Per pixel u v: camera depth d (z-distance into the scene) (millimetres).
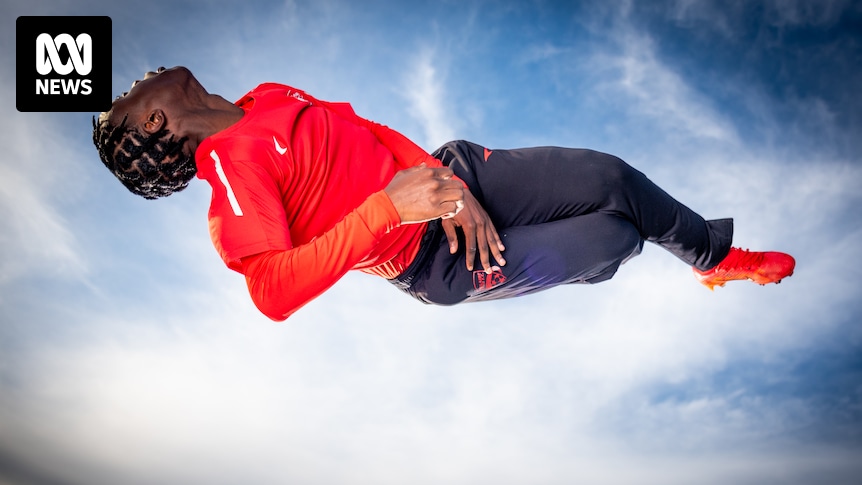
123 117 1441
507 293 1559
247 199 1264
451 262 1518
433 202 1212
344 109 1647
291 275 1190
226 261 1285
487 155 1531
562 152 1507
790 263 1795
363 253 1224
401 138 1601
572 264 1446
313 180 1403
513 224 1523
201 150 1372
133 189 1517
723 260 1780
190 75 1511
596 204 1462
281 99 1487
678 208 1562
